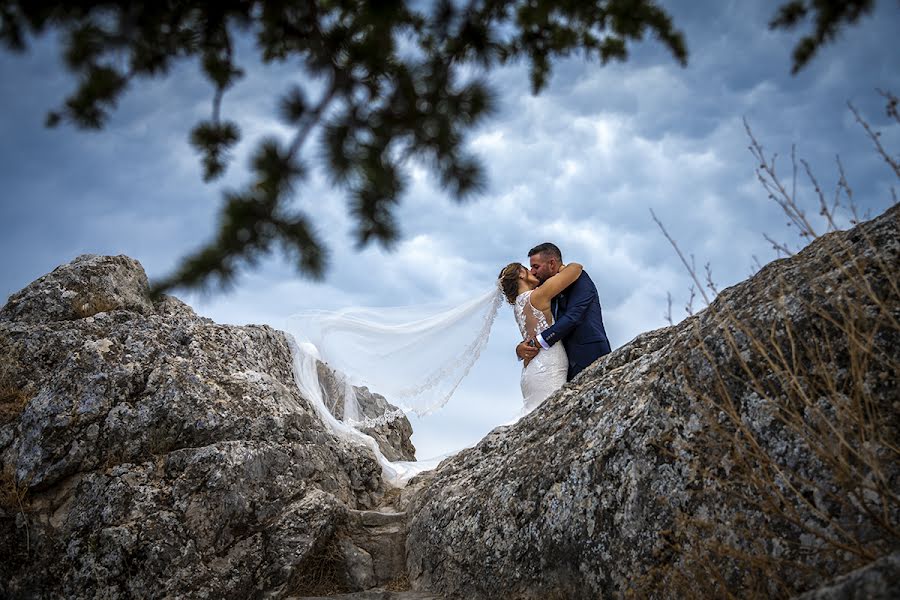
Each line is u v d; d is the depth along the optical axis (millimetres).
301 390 7105
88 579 4762
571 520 4352
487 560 4723
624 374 4938
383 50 3373
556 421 5160
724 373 3986
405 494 6328
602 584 4098
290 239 3211
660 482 4012
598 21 4227
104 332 5992
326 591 5254
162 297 3268
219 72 3809
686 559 3734
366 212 3340
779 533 3514
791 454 3598
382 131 3320
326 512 5410
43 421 5250
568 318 7332
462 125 3408
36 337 5879
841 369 3613
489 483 5094
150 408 5438
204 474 5180
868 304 3648
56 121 3572
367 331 7809
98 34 3307
